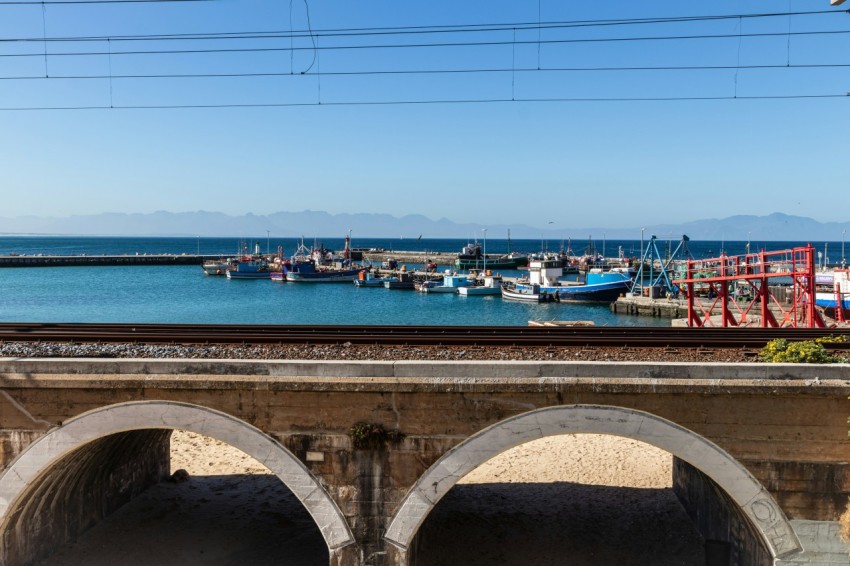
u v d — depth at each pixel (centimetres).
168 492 2053
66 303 7719
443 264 15312
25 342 1694
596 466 2236
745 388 1287
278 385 1338
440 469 1343
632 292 7419
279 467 1363
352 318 6706
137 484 2009
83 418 1368
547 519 1872
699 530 1777
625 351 1603
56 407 1375
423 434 1344
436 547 1709
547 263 12681
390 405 1343
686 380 1302
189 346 1641
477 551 1700
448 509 1933
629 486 2084
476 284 9000
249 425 1359
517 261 13925
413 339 1695
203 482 2145
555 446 2422
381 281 9725
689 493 1870
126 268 13575
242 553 1684
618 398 1320
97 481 1781
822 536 1308
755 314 4984
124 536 1748
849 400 1284
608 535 1781
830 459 1300
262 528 1827
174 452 2400
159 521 1848
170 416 1363
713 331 1908
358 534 1365
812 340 1720
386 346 1645
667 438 1314
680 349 1616
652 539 1759
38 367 1362
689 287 3578
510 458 2322
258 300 8169
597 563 1650
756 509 1316
